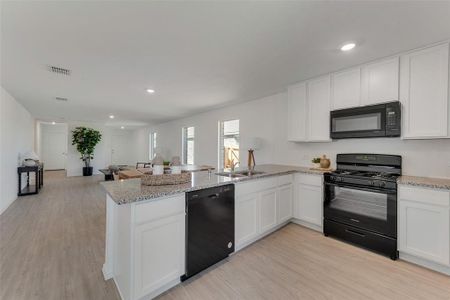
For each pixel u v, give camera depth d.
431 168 2.38
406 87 2.31
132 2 1.48
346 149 3.09
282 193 3.03
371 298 1.66
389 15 1.64
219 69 2.76
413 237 2.09
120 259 1.74
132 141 11.10
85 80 3.18
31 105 5.06
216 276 1.95
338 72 2.86
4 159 3.88
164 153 8.03
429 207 1.99
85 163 8.67
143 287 1.56
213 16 1.65
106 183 2.08
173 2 1.48
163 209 1.68
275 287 1.80
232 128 5.28
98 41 2.03
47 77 3.03
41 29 1.82
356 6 1.53
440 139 2.32
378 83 2.50
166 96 4.16
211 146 5.74
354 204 2.54
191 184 2.02
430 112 2.15
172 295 1.70
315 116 3.13
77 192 5.48
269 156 4.19
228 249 2.22
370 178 2.37
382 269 2.05
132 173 3.39
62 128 10.33
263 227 2.70
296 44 2.11
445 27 1.81
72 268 2.06
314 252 2.39
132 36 1.94
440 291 1.73
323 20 1.71
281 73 2.92
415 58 2.24
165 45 2.12
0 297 1.65
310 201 3.00
